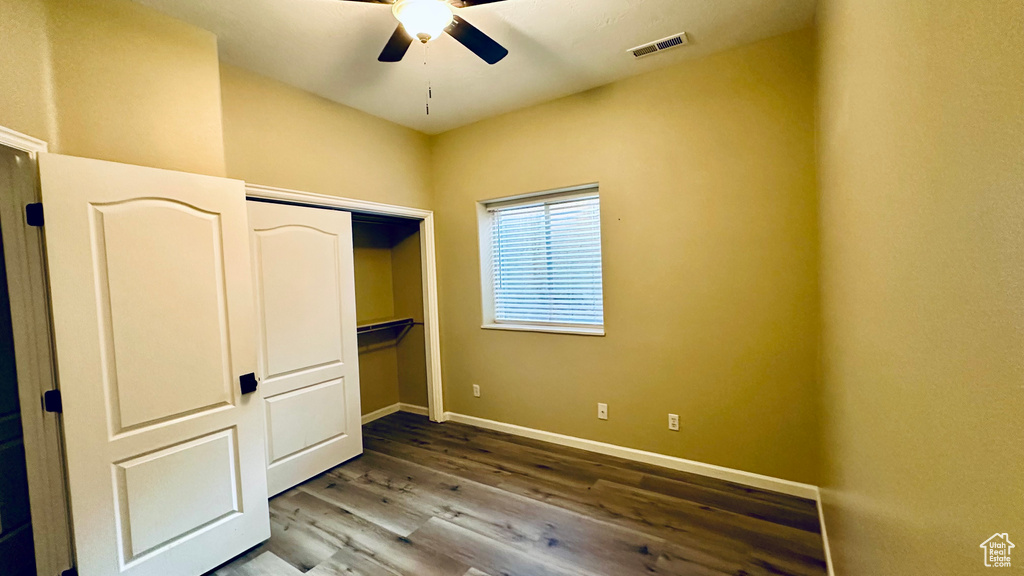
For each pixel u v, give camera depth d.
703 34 2.32
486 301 3.74
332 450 3.03
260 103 2.60
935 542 0.64
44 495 1.61
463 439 3.52
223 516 2.01
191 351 1.91
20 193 1.55
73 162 1.58
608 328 3.05
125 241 1.71
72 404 1.58
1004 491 0.44
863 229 1.10
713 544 2.04
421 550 2.08
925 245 0.68
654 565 1.92
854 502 1.25
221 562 1.99
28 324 1.58
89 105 1.71
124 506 1.70
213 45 2.15
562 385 3.30
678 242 2.73
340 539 2.19
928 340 0.67
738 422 2.60
